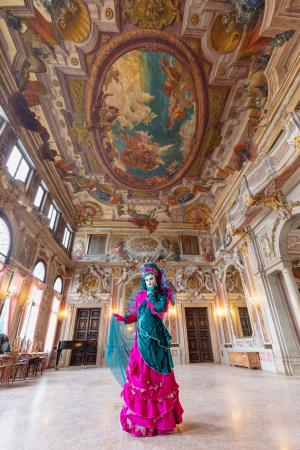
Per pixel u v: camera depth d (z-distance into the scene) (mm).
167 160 13898
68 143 12328
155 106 11133
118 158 13703
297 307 8820
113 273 16734
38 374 10109
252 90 9570
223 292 15680
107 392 5719
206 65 9328
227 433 2521
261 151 10680
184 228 18531
